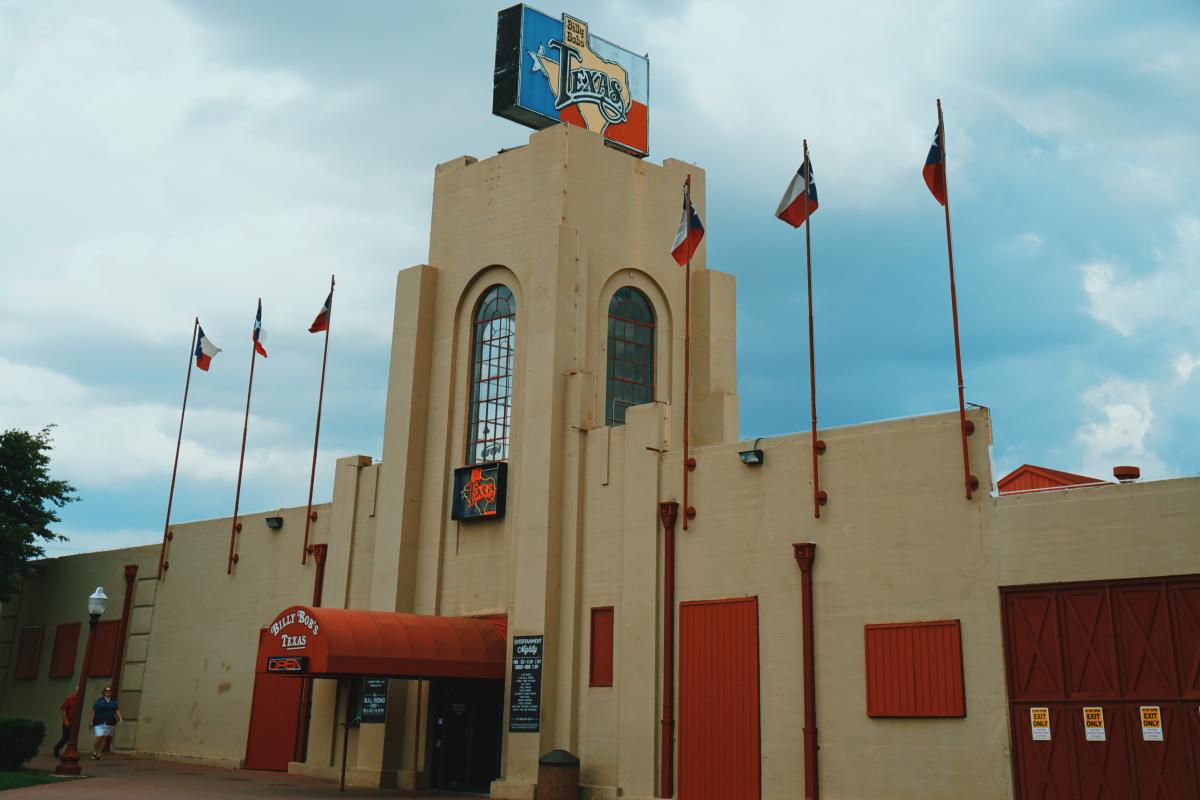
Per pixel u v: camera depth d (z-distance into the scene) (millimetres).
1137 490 20234
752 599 24328
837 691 22719
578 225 30531
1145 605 19828
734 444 25469
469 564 30031
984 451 21953
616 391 30703
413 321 32562
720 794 23859
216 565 37375
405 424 31891
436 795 27469
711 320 32219
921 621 21969
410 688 30000
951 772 21047
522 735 26969
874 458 23297
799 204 26125
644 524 26438
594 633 26922
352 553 32875
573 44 34312
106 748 38156
